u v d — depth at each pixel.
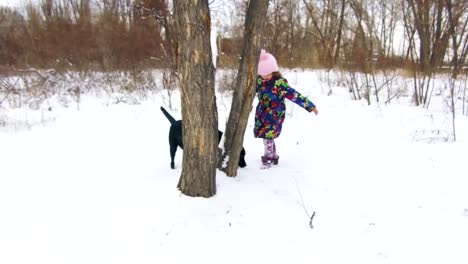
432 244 3.05
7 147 5.59
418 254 2.94
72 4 18.59
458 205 3.62
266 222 3.42
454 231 3.20
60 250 2.96
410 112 8.28
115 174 4.38
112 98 10.32
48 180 4.23
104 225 3.29
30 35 14.29
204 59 3.33
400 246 3.05
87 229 3.23
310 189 4.10
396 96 10.38
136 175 4.31
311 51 21.86
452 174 4.34
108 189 3.94
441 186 4.05
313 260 2.92
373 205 3.72
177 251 3.00
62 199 3.74
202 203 3.59
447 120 7.29
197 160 3.60
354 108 8.86
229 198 3.74
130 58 13.66
